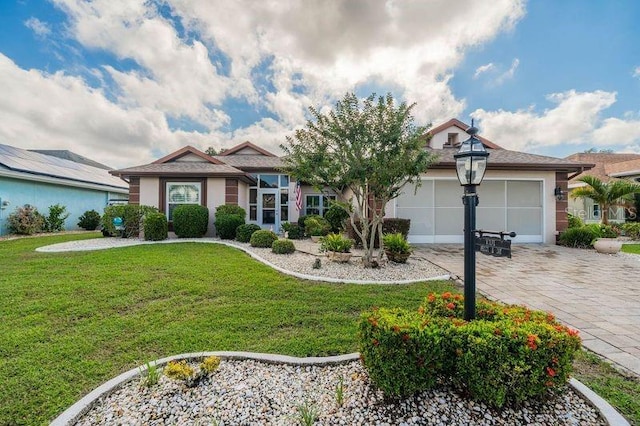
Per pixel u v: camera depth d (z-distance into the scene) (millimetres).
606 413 2283
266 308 4684
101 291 5266
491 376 2213
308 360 3090
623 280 6691
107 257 8070
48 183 15805
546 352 2258
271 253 9148
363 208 7398
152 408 2383
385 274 6805
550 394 2453
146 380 2674
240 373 2898
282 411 2369
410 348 2314
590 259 9094
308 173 7016
